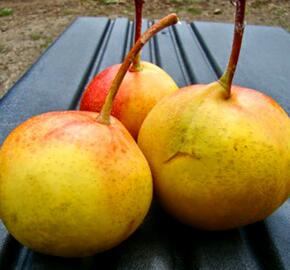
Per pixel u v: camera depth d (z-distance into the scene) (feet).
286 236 0.59
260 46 1.53
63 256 0.50
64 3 3.72
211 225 0.53
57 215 0.45
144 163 0.51
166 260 0.53
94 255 0.54
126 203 0.47
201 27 1.71
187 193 0.51
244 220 0.53
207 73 1.25
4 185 0.47
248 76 1.25
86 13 3.47
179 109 0.52
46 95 1.06
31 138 0.48
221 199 0.50
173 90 0.69
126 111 0.66
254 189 0.49
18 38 2.89
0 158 0.49
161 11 3.60
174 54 1.42
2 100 1.01
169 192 0.52
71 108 1.02
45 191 0.45
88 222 0.46
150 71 0.69
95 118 0.51
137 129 0.67
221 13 3.59
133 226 0.50
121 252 0.54
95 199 0.45
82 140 0.47
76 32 1.61
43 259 0.53
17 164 0.47
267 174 0.49
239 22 0.48
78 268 0.53
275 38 1.64
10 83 2.27
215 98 0.51
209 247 0.55
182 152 0.50
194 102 0.52
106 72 0.69
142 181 0.49
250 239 0.59
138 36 0.67
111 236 0.48
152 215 0.61
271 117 0.51
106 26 1.73
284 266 0.54
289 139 0.52
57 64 1.27
